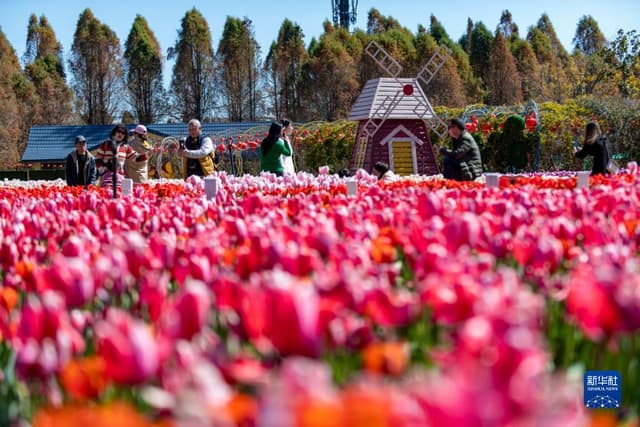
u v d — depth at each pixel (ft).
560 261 12.01
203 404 5.86
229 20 285.23
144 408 7.58
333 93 246.47
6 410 7.72
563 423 5.23
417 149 96.12
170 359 7.47
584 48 370.53
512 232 14.79
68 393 7.67
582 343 9.49
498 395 4.98
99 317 9.91
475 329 6.82
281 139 51.03
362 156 97.91
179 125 213.46
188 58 283.38
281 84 279.90
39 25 338.13
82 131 222.89
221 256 12.44
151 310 8.91
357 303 8.40
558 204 19.39
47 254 14.61
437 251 10.78
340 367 8.17
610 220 16.01
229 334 9.30
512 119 90.07
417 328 9.39
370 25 343.05
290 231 13.10
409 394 5.72
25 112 256.52
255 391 7.48
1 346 9.38
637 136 91.50
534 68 270.67
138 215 19.01
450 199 19.60
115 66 285.43
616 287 7.48
